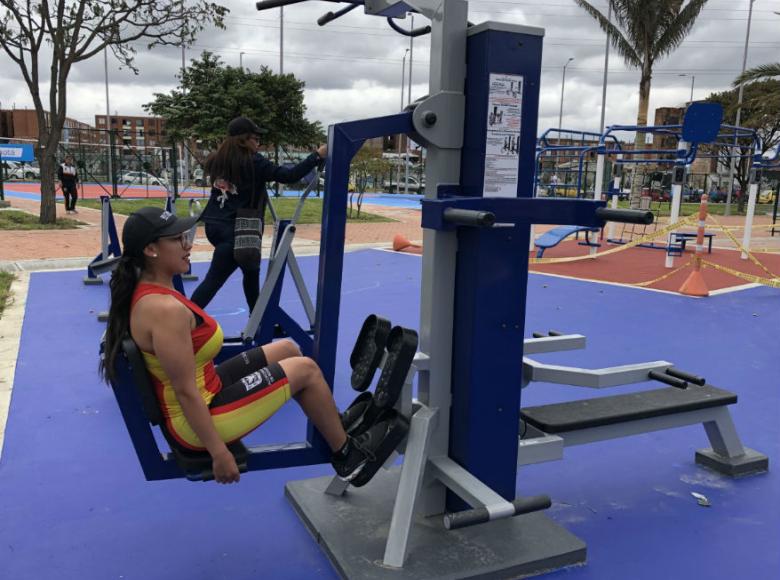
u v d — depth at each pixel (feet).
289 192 105.91
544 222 7.86
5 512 9.37
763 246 48.55
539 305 24.35
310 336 15.52
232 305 23.17
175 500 9.83
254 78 75.61
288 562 8.34
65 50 45.27
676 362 17.37
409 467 8.30
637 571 8.29
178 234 6.93
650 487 10.58
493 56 7.80
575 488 10.53
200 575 8.04
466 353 8.39
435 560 8.01
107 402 13.60
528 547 8.34
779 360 17.61
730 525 9.44
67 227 46.03
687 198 131.13
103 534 8.87
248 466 7.71
